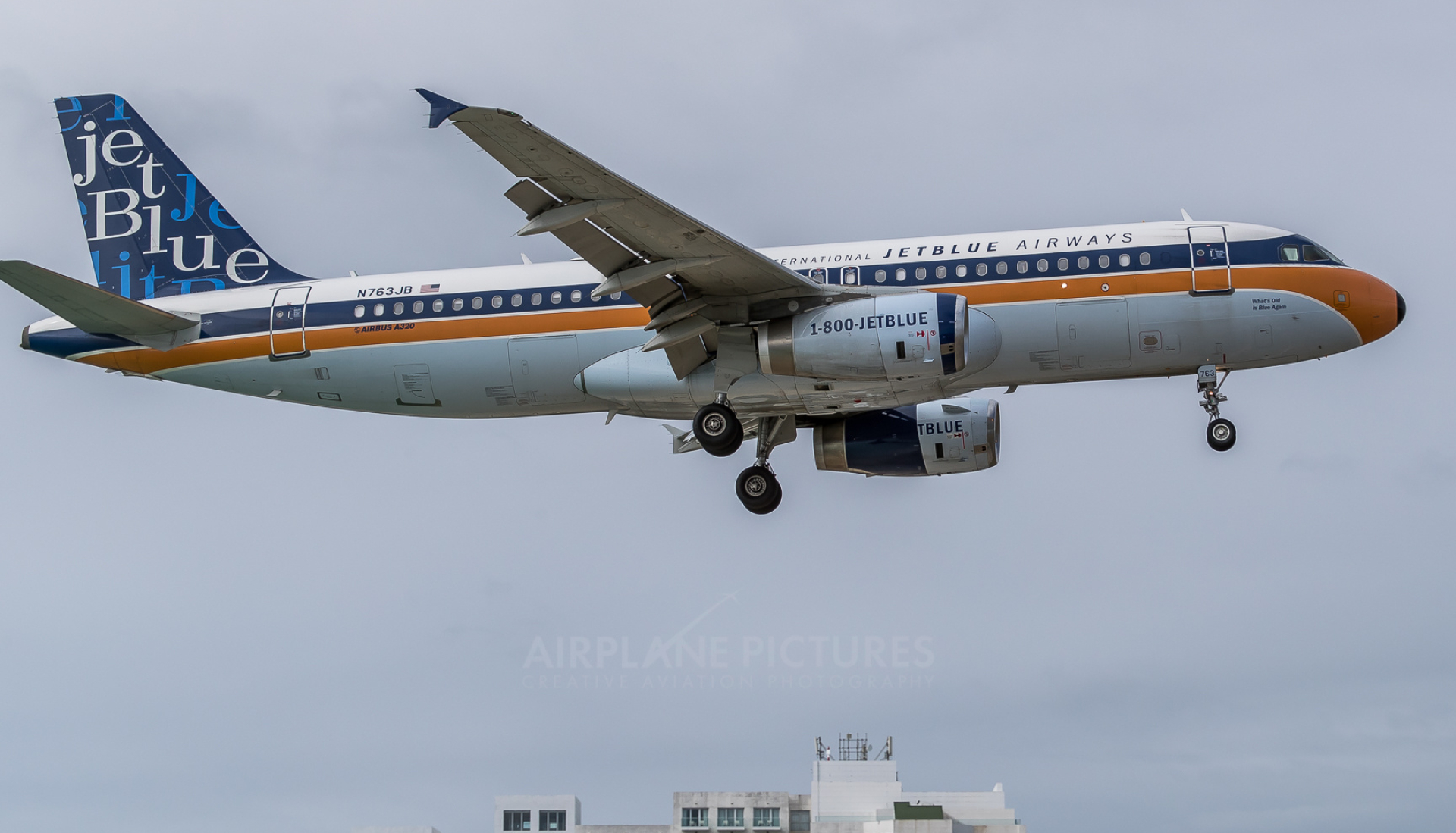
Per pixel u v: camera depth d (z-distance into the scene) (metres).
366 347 98.44
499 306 96.69
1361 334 90.88
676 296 89.56
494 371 96.50
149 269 109.31
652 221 81.50
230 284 108.31
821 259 93.12
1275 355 90.94
